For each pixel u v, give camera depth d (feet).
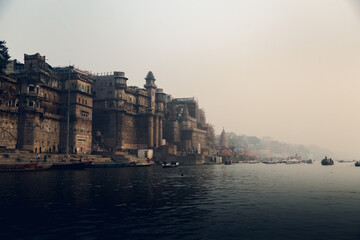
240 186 161.99
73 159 311.27
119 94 454.40
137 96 509.35
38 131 322.14
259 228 69.92
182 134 634.02
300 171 372.17
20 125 309.01
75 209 87.56
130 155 429.38
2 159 233.96
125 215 80.84
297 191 141.59
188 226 70.64
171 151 526.16
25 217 77.30
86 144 384.68
